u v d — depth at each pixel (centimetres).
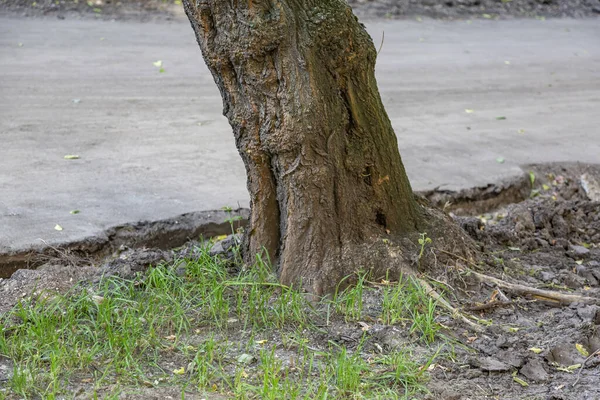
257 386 489
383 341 551
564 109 1286
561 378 523
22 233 725
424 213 659
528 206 833
